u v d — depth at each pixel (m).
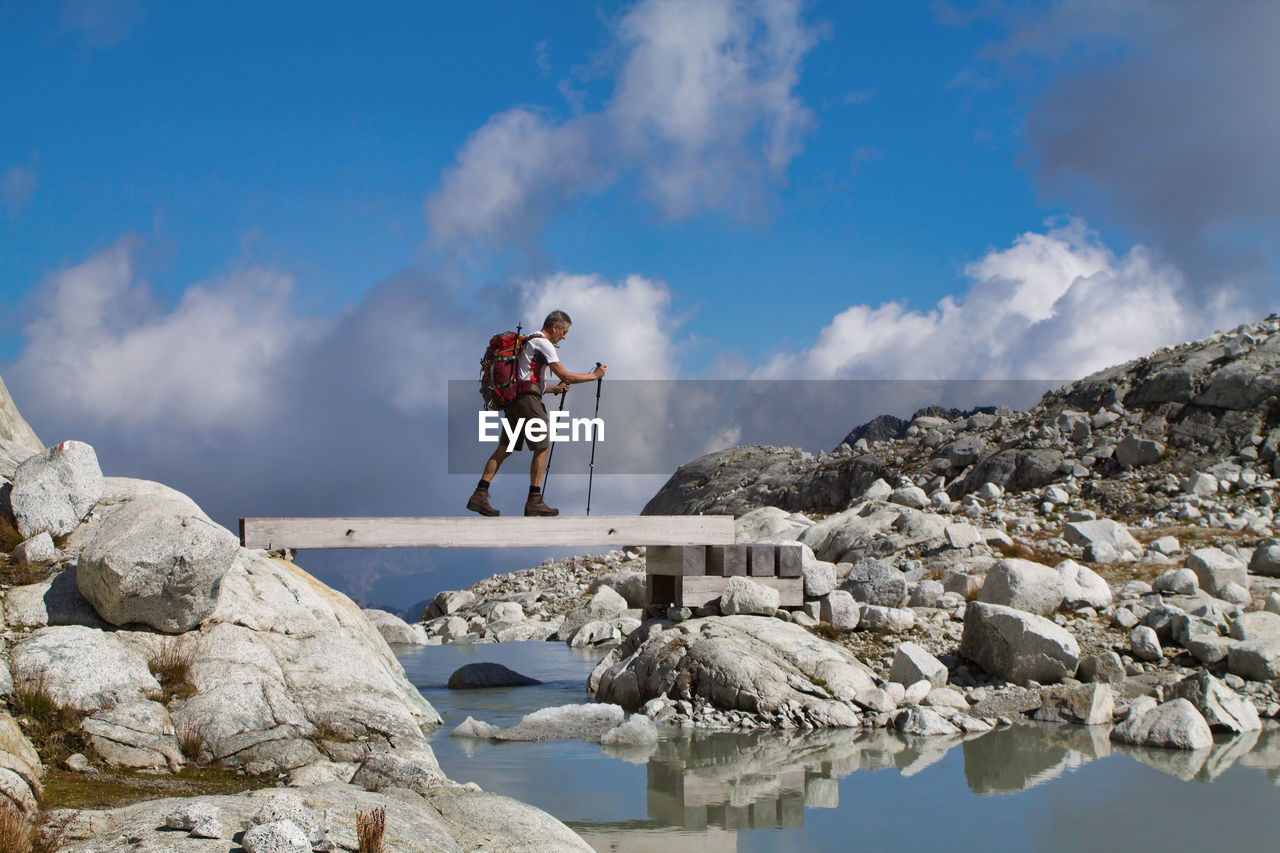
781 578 14.12
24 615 7.72
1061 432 31.06
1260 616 12.99
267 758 7.24
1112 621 13.88
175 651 7.86
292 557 11.36
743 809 7.31
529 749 9.43
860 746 9.58
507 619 23.91
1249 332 32.59
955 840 6.54
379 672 8.72
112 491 9.50
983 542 19.56
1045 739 9.88
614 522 12.80
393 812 5.18
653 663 11.93
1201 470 26.70
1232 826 6.81
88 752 6.69
